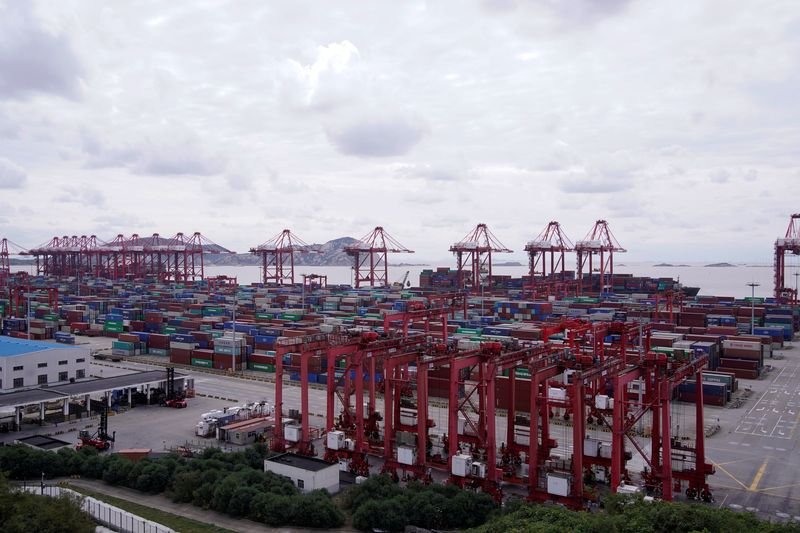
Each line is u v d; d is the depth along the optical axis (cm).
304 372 6662
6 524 3788
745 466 6369
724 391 9150
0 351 9394
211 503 5200
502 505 5269
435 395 9425
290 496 5125
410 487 5419
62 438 7306
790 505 5356
